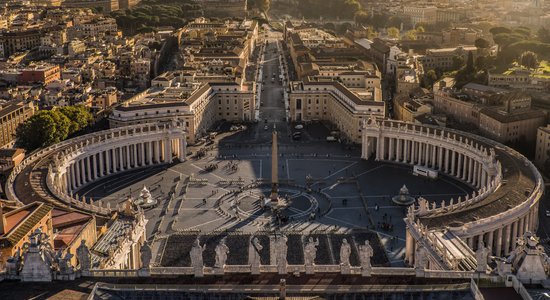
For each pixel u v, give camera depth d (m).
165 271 145.50
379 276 144.50
